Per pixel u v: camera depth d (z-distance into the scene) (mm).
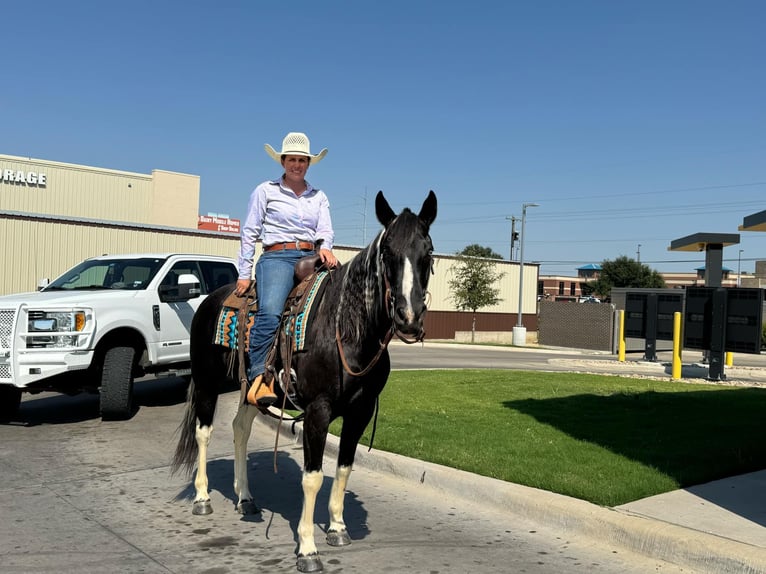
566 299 74625
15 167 39406
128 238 26312
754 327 14688
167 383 13328
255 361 4707
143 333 9727
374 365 4340
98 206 42719
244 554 4539
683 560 4352
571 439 7465
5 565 4297
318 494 6035
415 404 9984
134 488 6113
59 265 24547
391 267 3807
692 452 6812
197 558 4457
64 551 4555
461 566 4355
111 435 8445
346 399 4336
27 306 8555
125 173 43938
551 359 22141
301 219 5012
